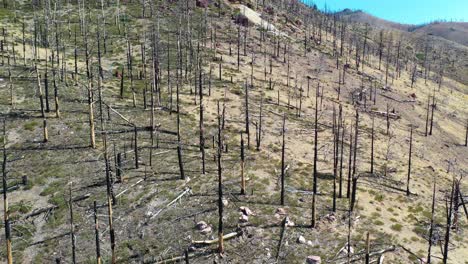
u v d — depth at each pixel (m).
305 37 153.25
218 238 44.56
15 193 52.03
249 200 51.91
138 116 74.81
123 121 71.88
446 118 122.19
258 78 111.31
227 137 73.06
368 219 51.28
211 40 127.75
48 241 44.97
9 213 48.34
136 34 124.19
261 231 46.28
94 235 45.66
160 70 98.00
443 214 56.91
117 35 121.62
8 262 39.06
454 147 101.88
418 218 54.38
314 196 47.06
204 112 83.19
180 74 99.19
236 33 142.75
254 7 175.00
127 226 46.94
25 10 129.75
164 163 59.56
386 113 108.44
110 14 137.88
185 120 76.94
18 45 100.94
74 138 63.66
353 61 152.75
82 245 44.31
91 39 115.25
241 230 45.94
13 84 78.06
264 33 150.62
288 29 167.88
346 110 104.31
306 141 78.62
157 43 108.12
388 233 48.62
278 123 85.19
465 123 124.12
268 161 64.31
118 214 48.62
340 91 118.81
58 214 48.66
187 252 40.22
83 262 41.97
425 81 159.88
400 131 100.06
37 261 42.50
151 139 66.12
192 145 66.69
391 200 59.38
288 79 115.56
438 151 95.44
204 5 159.50
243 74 111.12
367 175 66.88
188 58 111.69
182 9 149.38
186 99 87.69
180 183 54.50
